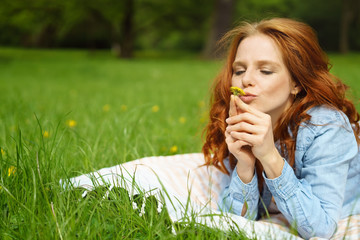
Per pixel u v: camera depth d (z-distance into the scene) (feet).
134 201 6.96
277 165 6.59
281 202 6.70
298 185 6.73
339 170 6.81
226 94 7.99
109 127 12.01
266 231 6.28
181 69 54.44
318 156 6.93
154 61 74.54
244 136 6.45
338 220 6.88
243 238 5.97
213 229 6.07
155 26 97.91
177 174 8.59
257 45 6.93
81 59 75.66
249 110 6.47
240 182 7.22
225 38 8.45
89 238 5.81
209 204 7.77
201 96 26.05
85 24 116.47
